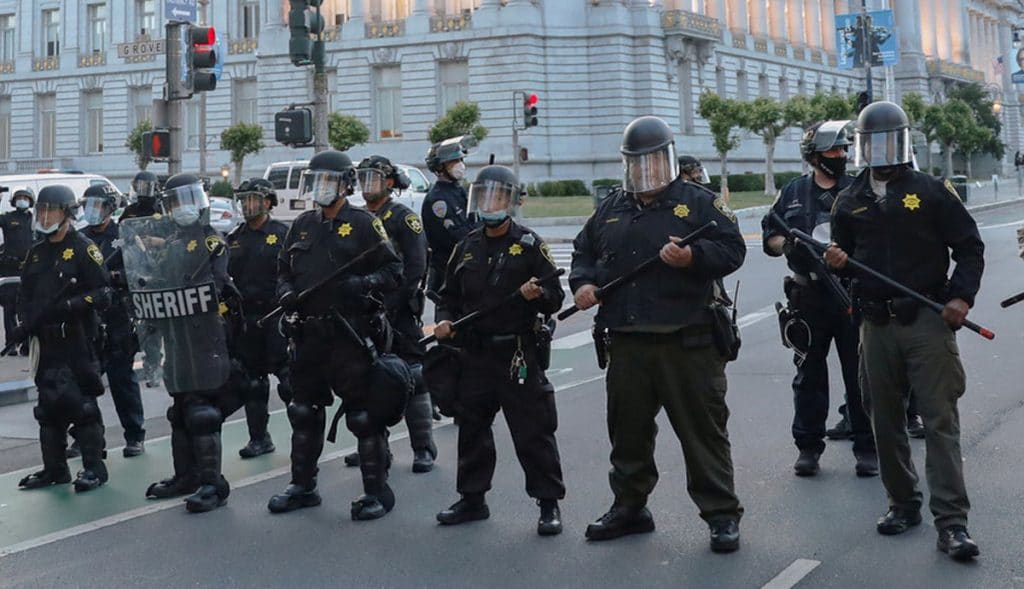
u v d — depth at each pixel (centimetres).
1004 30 8962
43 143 5762
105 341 755
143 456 778
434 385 582
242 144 4666
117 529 594
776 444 736
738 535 525
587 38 4631
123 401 777
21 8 5728
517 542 550
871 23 3541
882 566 492
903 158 503
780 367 1041
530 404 562
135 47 3566
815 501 599
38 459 779
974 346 1086
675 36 4769
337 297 587
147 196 869
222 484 634
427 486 666
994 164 7394
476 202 557
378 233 595
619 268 522
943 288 512
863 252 521
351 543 557
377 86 4909
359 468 716
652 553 524
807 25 6438
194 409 627
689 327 514
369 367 591
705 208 514
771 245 656
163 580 511
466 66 4734
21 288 671
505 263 557
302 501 623
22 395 1004
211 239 631
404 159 4781
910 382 513
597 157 4612
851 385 645
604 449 740
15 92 5744
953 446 501
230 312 660
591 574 497
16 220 1368
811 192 655
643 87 4691
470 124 4231
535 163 4562
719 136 4456
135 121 5503
